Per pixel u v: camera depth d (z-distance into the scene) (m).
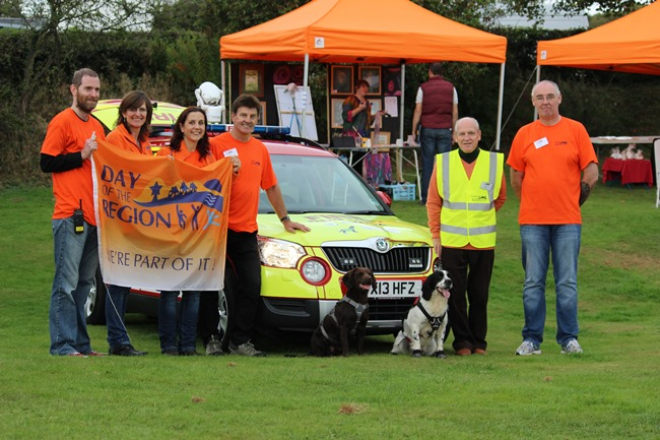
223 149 8.05
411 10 17.05
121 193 7.49
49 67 22.09
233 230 7.94
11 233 15.14
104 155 7.37
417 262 8.46
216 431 5.16
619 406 5.82
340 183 9.61
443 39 16.39
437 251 8.48
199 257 7.77
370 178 18.92
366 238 8.34
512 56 27.84
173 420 5.36
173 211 7.65
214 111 14.66
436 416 5.59
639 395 6.14
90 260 7.56
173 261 7.72
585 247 14.40
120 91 23.22
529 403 5.91
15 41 22.08
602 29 18.19
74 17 20.94
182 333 7.93
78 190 7.28
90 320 9.98
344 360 7.72
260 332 8.36
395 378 6.73
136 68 24.09
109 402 5.73
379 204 9.53
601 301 12.12
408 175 22.97
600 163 25.55
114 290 7.67
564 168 8.18
